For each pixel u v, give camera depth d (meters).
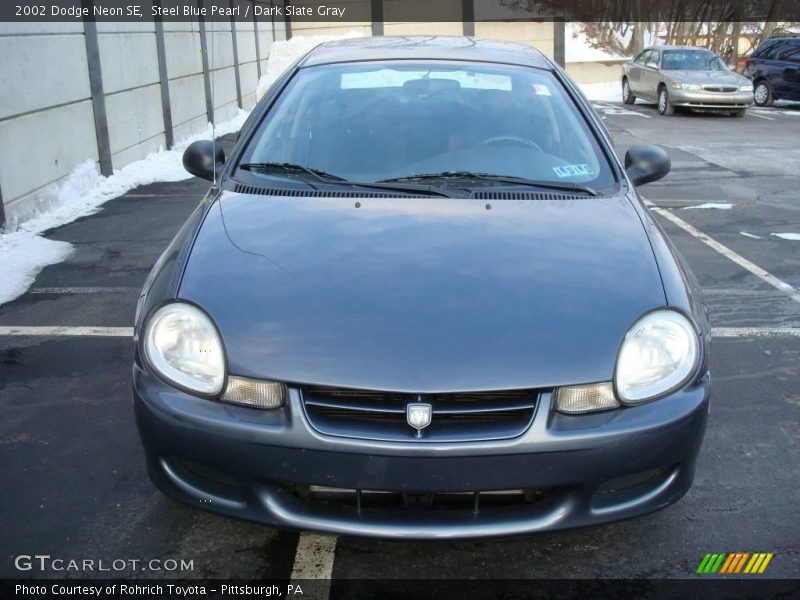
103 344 4.19
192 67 11.72
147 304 2.50
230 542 2.58
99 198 7.70
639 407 2.23
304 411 2.15
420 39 4.20
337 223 2.75
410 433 2.12
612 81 24.41
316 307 2.31
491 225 2.75
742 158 10.89
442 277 2.43
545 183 3.11
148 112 9.73
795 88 18.48
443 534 2.17
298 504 2.22
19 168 6.46
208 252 2.59
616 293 2.40
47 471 2.98
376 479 2.12
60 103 7.25
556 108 3.51
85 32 7.77
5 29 6.17
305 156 3.24
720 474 3.00
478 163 3.19
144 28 9.54
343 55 3.86
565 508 2.20
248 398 2.19
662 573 2.45
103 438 3.22
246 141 3.40
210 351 2.25
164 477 2.35
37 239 6.17
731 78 16.75
